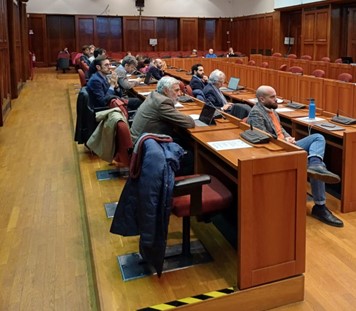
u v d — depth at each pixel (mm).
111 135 3203
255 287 2271
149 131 3434
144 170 2234
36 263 2889
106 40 17172
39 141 5988
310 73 10070
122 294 2295
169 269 2523
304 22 13688
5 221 3506
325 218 3307
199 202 2414
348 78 7090
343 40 12672
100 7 16828
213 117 3479
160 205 2240
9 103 8234
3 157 5230
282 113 4527
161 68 8062
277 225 2252
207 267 2543
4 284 2652
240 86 7062
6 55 8195
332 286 2502
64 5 16484
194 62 10992
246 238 2205
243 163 2127
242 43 17781
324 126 3830
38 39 16578
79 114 4887
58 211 3701
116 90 6066
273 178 2199
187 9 17797
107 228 3094
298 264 2328
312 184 3340
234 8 18172
